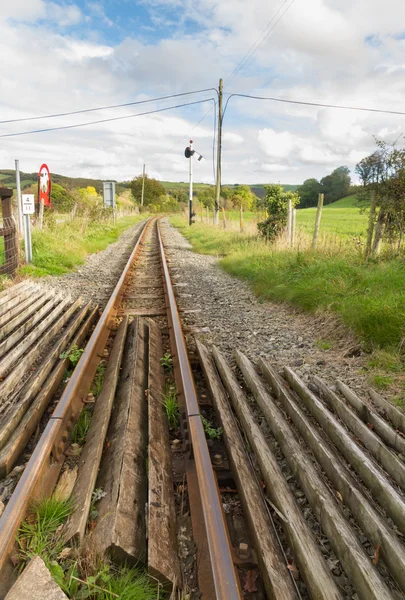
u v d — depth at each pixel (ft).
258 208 71.31
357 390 14.28
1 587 6.48
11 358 15.84
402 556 7.18
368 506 8.40
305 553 7.29
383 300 19.40
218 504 7.79
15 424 11.37
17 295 23.89
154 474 9.23
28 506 8.09
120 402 12.37
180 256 49.16
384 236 30.01
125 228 104.12
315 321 21.65
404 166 27.61
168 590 6.93
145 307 24.77
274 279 29.32
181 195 366.02
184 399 12.48
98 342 17.44
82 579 6.82
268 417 12.02
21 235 40.75
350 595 7.00
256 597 6.87
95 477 9.05
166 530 7.86
